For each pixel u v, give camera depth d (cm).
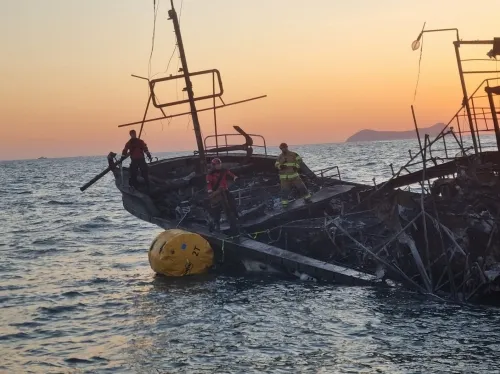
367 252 1380
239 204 1780
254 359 906
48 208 3916
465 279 1149
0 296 1391
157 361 920
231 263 1574
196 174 2020
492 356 873
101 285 1480
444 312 1089
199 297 1304
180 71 2044
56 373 892
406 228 1218
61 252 2039
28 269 1730
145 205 1806
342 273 1320
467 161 1457
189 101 2047
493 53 1516
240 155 2195
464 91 1525
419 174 1510
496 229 1127
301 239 1528
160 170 2136
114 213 3384
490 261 1125
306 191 1705
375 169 6238
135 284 1473
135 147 1853
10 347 1021
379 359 882
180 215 1767
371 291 1255
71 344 1024
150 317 1166
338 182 1969
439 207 1252
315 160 10200
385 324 1038
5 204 4391
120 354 962
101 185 6975
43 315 1214
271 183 2058
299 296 1263
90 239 2356
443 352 897
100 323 1144
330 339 980
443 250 1167
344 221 1505
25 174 12025
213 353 941
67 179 8931
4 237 2475
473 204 1261
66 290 1433
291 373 845
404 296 1204
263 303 1222
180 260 1522
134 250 2041
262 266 1495
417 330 998
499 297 1112
